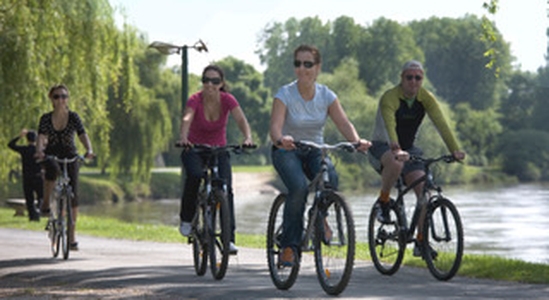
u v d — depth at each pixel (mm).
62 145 37188
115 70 77062
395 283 28172
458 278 29891
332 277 23281
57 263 35156
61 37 69562
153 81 190875
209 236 28234
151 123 170750
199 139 29500
